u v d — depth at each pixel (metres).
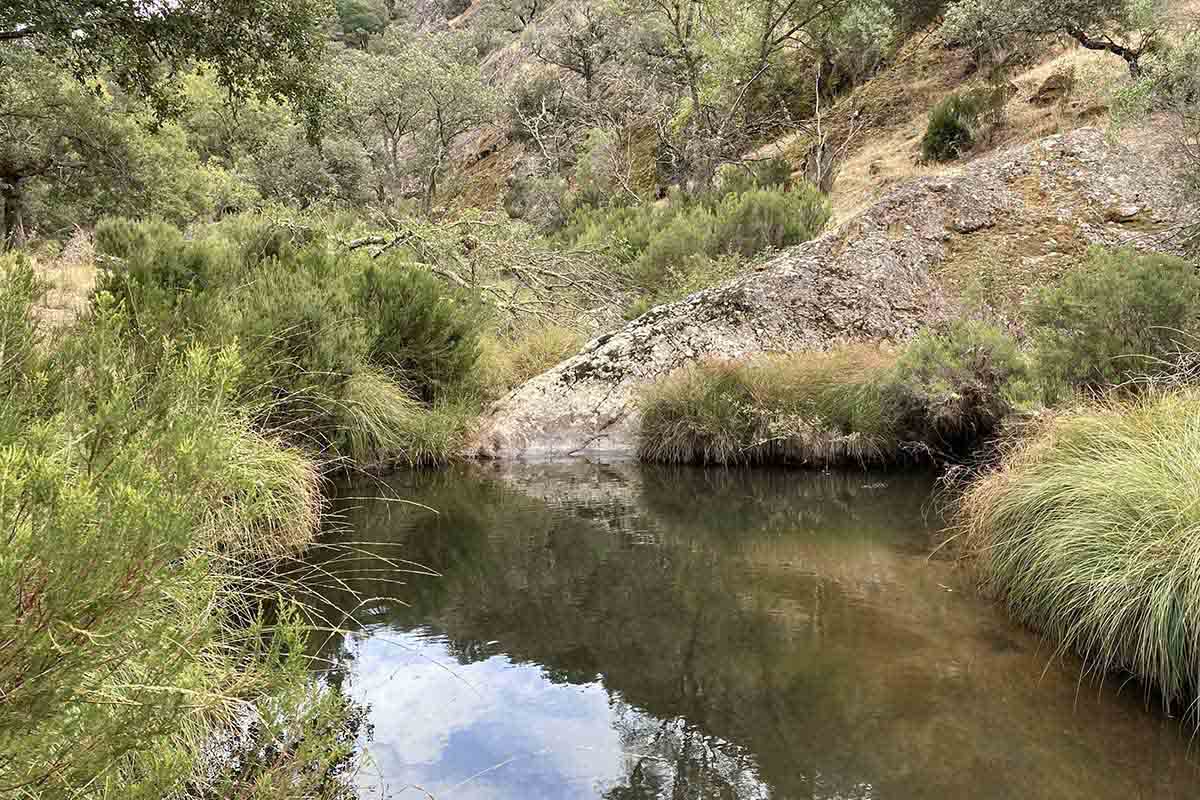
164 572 1.50
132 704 1.60
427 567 4.74
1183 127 9.27
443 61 39.72
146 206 18.42
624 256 13.45
